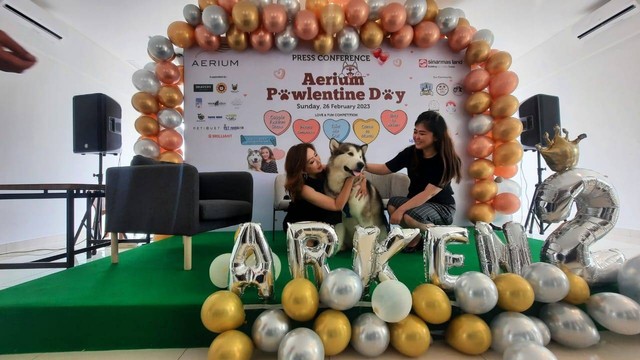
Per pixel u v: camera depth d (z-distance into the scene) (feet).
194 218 5.99
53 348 4.00
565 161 4.44
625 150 12.28
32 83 11.89
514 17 12.23
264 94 9.86
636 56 11.73
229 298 3.72
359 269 4.24
